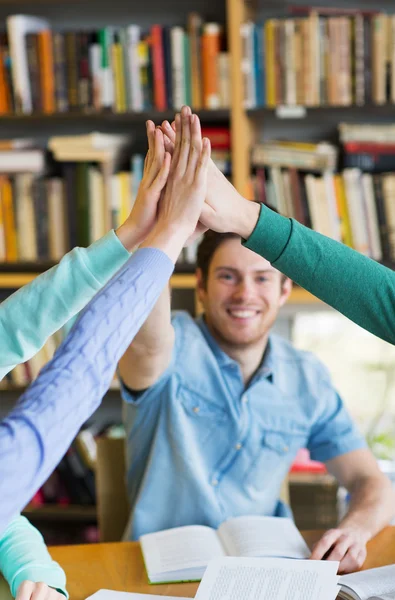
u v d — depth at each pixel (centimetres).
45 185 285
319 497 258
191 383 167
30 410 73
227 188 123
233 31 266
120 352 82
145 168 117
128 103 279
